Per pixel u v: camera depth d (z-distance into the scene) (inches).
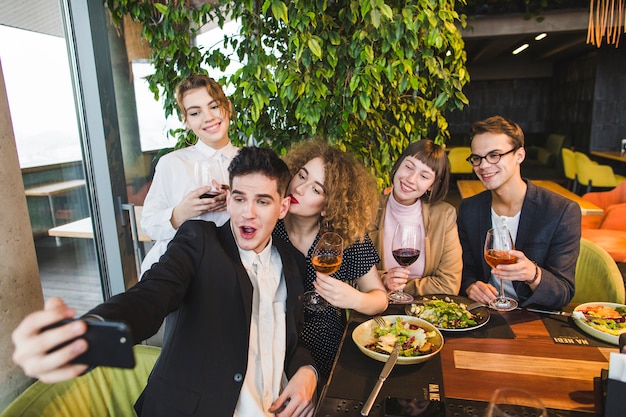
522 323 52.7
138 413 45.7
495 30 202.7
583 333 50.0
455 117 408.5
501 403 32.5
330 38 83.1
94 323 24.3
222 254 45.8
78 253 88.8
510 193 67.3
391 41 79.5
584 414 35.9
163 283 39.6
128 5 88.8
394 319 52.5
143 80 100.4
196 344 44.1
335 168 55.4
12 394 51.2
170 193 73.0
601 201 144.3
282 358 49.3
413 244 58.2
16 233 52.1
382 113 102.0
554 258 64.4
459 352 46.2
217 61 92.7
